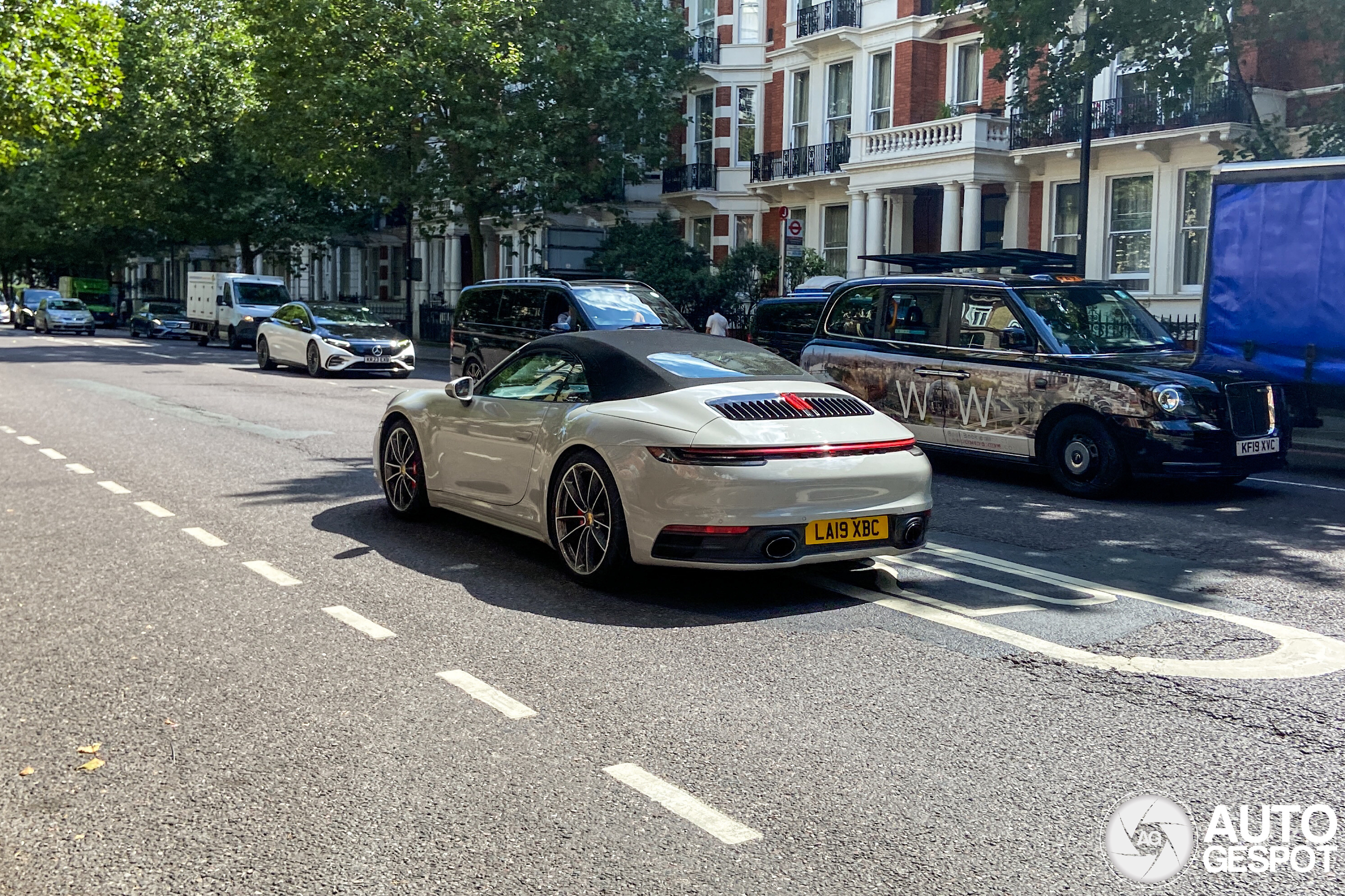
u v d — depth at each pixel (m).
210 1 49.31
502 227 36.03
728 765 4.29
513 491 7.55
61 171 50.19
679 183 38.50
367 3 32.50
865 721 4.75
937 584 7.08
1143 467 10.20
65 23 24.52
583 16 34.72
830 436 6.59
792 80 35.06
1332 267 13.02
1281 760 4.38
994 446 11.22
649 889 3.39
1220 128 23.09
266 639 5.86
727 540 6.29
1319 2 17.91
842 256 33.81
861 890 3.39
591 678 5.28
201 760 4.32
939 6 22.11
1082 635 6.00
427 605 6.52
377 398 19.94
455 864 3.54
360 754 4.38
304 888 3.39
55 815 3.87
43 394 19.70
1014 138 27.17
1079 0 19.94
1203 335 14.18
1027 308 11.26
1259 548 8.28
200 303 41.59
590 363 7.25
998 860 3.58
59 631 5.98
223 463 11.92
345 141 34.31
